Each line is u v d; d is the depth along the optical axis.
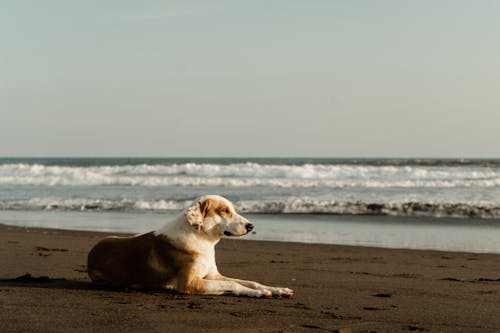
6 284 7.30
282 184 29.52
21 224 17.48
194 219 6.64
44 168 35.91
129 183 31.30
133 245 6.99
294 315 5.71
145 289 6.82
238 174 34.41
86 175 35.03
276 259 10.48
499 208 19.92
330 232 15.84
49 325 5.07
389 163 47.34
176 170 35.72
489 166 40.91
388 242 13.93
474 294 7.13
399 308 6.18
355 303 6.43
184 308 5.87
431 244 13.64
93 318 5.35
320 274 8.77
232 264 9.77
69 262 9.49
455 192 25.59
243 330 5.04
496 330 5.27
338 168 34.34
